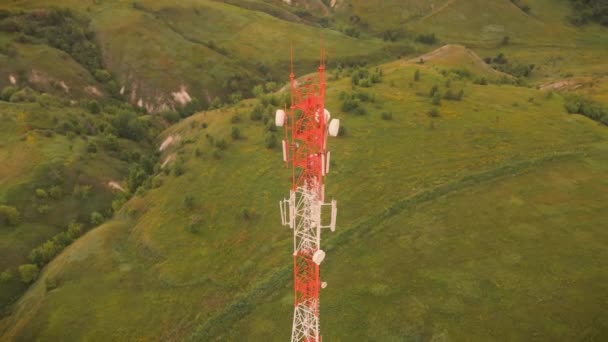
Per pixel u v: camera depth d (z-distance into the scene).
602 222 62.06
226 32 195.00
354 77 111.31
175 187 79.31
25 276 67.44
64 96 141.25
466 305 50.19
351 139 85.31
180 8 193.75
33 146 95.56
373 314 50.12
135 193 84.62
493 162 76.31
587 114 98.31
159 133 130.88
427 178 73.31
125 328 53.69
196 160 86.38
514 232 61.12
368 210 67.25
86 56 162.38
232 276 59.12
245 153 85.50
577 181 71.50
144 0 191.38
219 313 53.34
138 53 164.75
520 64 195.00
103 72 157.25
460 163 76.69
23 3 168.88
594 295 49.94
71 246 71.94
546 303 49.53
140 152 111.44
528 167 74.81
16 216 78.38
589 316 47.31
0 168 90.81
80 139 104.25
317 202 27.14
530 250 57.78
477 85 111.75
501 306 49.69
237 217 69.75
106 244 68.38
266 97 105.44
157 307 56.25
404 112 94.12
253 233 66.25
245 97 164.62
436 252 58.50
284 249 62.16
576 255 56.41
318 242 28.06
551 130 87.12
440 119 91.12
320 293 53.66
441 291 52.31
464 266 55.84
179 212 72.75
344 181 74.06
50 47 153.12
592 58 197.75
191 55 170.75
